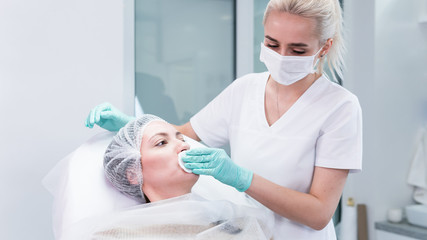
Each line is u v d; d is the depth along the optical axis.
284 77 1.11
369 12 2.32
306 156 1.17
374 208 2.33
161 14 1.94
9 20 1.49
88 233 0.99
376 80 2.31
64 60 1.58
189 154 1.04
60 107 1.58
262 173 1.21
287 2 1.00
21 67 1.51
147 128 1.10
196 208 1.05
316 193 1.11
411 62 2.46
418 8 2.49
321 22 1.02
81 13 1.60
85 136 1.63
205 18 2.07
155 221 1.02
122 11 1.68
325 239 1.22
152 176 1.06
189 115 2.04
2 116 1.49
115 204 1.11
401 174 2.44
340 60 1.23
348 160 1.10
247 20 2.10
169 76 1.98
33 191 1.54
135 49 1.88
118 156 1.07
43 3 1.54
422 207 2.25
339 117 1.14
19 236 1.53
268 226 1.13
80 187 1.12
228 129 1.38
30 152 1.53
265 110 1.26
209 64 2.09
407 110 2.46
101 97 1.65
